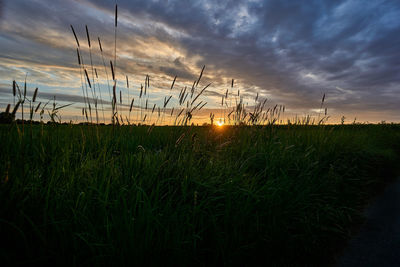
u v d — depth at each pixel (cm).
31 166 167
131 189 155
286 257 162
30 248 119
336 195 271
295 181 242
